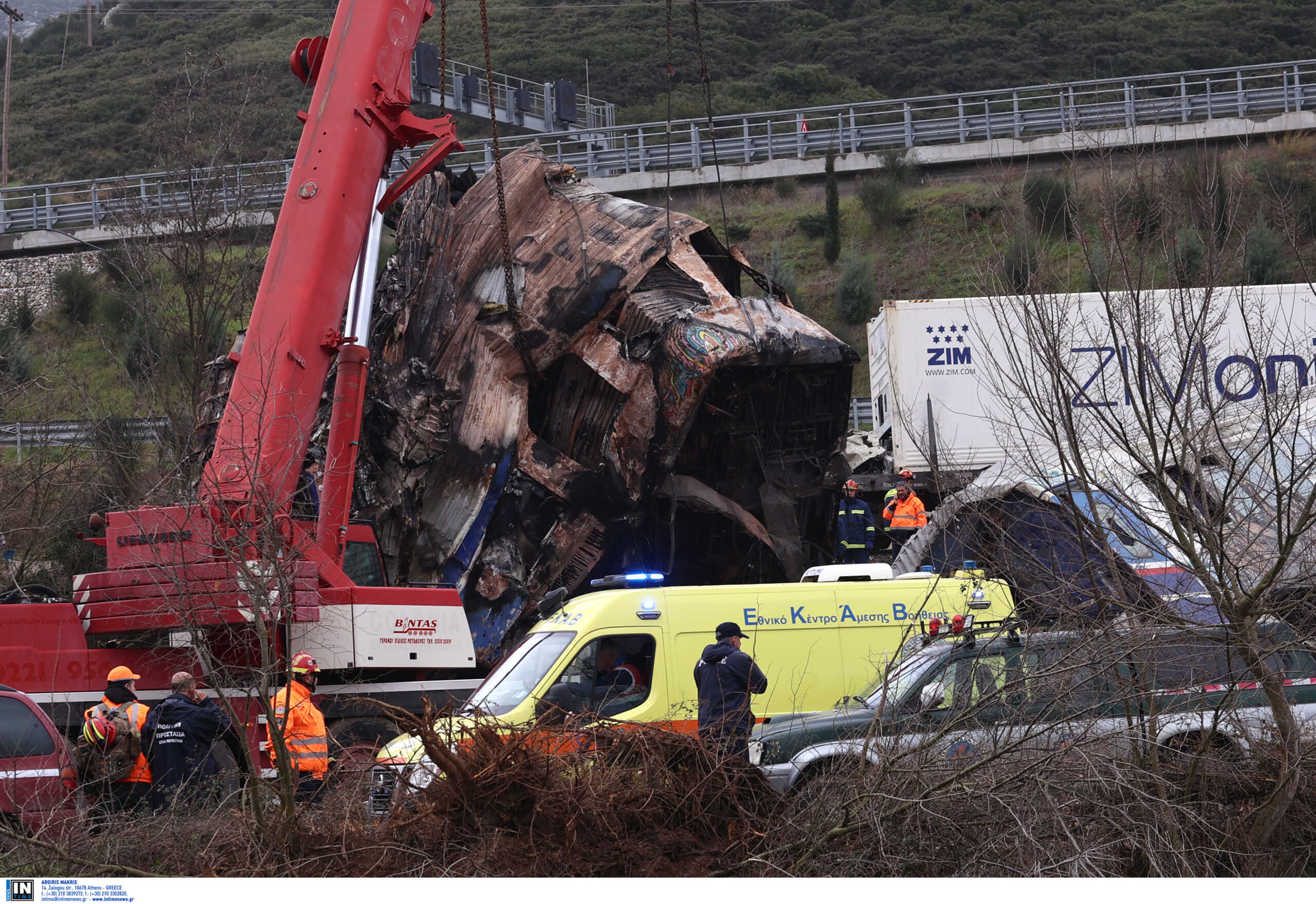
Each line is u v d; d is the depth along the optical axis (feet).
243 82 148.66
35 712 53.52
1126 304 46.85
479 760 43.04
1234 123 225.35
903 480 101.55
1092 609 45.32
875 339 138.41
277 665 53.16
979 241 61.31
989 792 39.47
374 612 66.69
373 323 91.20
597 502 86.89
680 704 55.31
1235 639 42.04
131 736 51.47
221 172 138.92
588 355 87.30
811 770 48.73
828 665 59.88
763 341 86.43
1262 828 41.83
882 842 39.63
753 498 92.79
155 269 134.82
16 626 61.57
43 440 110.01
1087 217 52.21
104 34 523.70
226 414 67.62
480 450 86.69
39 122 418.92
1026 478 53.01
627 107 409.49
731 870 40.63
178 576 54.70
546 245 89.35
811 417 93.09
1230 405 47.85
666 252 88.89
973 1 445.78
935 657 50.62
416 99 281.33
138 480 105.29
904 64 416.26
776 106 397.39
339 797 43.80
